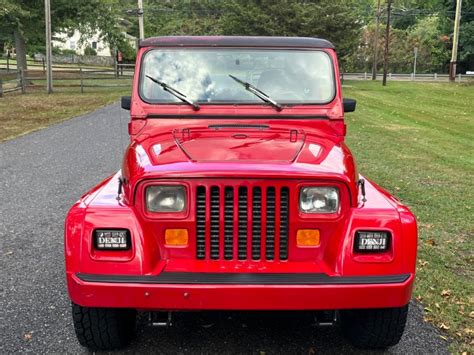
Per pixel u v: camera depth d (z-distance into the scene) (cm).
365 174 933
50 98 2362
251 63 422
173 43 427
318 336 384
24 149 1173
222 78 421
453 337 382
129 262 307
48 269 499
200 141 365
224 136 377
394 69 6625
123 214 314
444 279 482
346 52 4662
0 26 3078
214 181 310
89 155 1108
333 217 314
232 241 314
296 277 306
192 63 424
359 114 2014
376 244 311
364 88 3619
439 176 936
